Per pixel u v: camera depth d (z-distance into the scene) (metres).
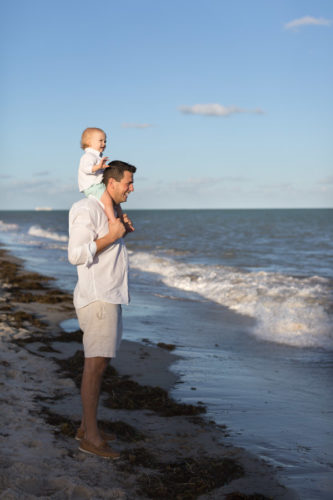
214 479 2.87
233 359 5.91
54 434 3.30
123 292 3.14
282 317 8.15
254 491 2.76
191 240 34.16
